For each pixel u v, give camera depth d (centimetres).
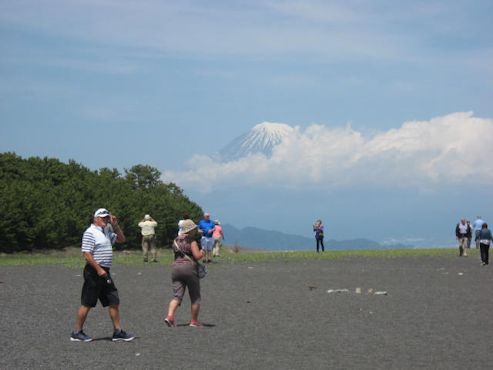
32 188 6347
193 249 1680
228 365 1212
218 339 1486
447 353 1324
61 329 1620
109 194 7106
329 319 1781
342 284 2773
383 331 1588
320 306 2050
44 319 1781
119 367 1190
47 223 5978
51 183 7319
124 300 2227
